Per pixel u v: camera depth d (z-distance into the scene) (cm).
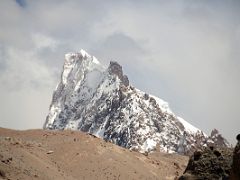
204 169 7444
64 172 12662
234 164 5384
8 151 11300
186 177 7500
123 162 15000
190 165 7688
